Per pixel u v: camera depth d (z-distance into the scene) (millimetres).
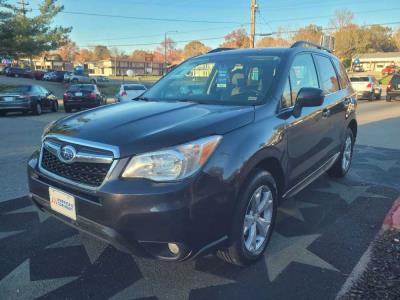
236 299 2793
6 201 4672
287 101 3705
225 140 2801
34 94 16500
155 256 2658
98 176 2648
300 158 3877
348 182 5680
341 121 5184
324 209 4566
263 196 3285
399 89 22719
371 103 22281
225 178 2707
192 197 2537
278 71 3781
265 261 3320
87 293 2850
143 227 2520
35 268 3174
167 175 2531
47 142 3088
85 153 2715
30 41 30047
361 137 9789
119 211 2531
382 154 7699
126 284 2965
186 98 3898
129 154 2578
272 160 3332
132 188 2516
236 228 2902
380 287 2910
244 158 2852
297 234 3869
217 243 2771
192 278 3051
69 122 3203
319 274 3115
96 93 19125
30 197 3293
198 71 4289
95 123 3020
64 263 3256
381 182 5695
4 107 15672
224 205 2729
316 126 4203
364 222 4180
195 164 2588
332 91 4988
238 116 3068
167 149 2559
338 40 85188
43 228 3916
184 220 2525
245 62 4051
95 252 3439
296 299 2787
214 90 3908
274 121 3352
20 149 7918
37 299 2770
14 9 29016
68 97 18391
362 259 3354
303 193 5148
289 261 3324
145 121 2971
